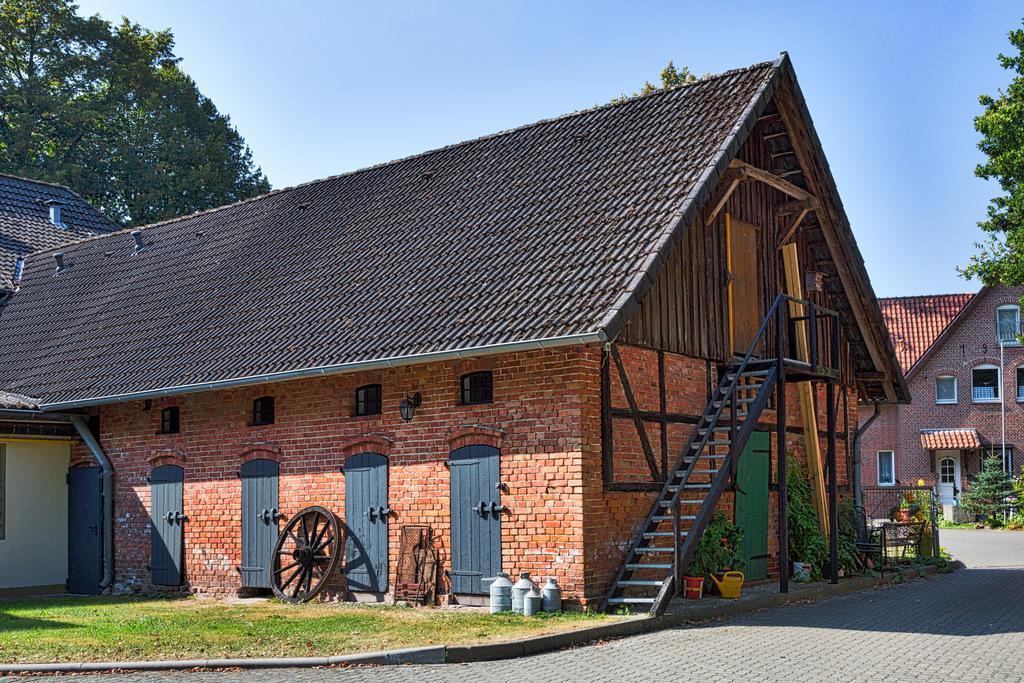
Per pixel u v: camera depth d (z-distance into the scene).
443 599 16.11
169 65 51.22
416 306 17.27
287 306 19.95
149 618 15.21
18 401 21.00
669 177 17.22
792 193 19.55
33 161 46.09
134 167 47.06
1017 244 29.41
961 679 10.34
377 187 23.69
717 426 17.50
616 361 15.63
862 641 12.65
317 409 18.12
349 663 11.55
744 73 19.27
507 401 15.63
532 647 12.21
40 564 21.72
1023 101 29.50
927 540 23.89
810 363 18.05
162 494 20.45
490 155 22.00
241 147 51.41
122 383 20.05
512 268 16.92
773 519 19.31
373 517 17.12
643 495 15.88
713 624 14.27
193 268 24.33
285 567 18.12
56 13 47.66
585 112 21.39
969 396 45.81
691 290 17.39
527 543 15.22
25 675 11.18
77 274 27.80
